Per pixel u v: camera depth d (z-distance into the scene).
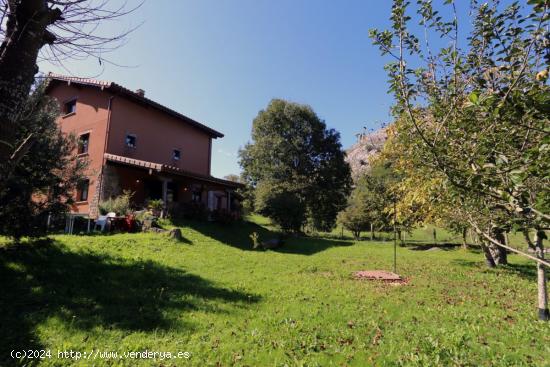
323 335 5.06
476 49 2.93
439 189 3.42
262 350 4.45
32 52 2.27
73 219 12.91
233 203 26.73
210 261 10.40
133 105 18.55
